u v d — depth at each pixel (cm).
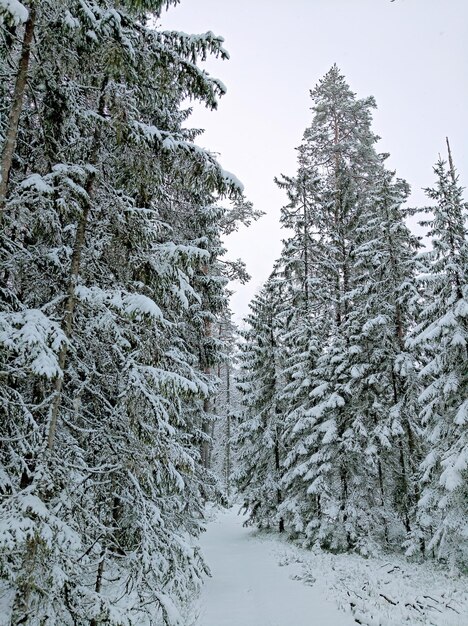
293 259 2291
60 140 806
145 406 760
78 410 809
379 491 1856
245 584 1337
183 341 1310
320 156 2752
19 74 668
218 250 1616
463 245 1444
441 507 1319
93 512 748
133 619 646
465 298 1395
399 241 1883
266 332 2547
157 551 753
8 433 725
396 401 1855
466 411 1327
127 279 841
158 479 845
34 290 802
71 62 710
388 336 1852
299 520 1909
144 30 749
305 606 1087
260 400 2478
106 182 832
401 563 1489
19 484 701
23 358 624
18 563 648
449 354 1428
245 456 2461
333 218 2416
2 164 638
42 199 649
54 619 618
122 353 806
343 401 1806
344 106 2720
